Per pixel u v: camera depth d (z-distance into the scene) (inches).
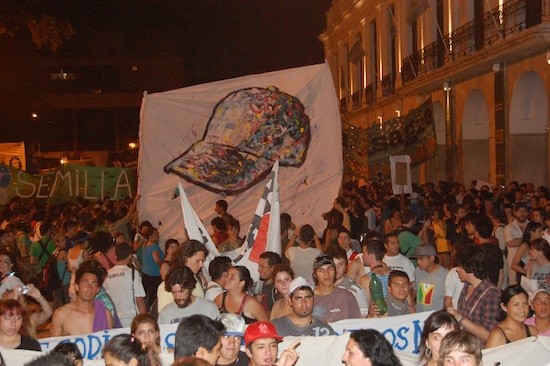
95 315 295.1
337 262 318.3
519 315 260.1
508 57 919.0
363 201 701.9
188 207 383.2
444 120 1224.2
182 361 158.7
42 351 268.1
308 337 268.5
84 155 2650.1
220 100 527.2
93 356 283.7
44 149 2632.9
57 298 466.0
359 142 831.1
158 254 464.1
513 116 940.6
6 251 356.8
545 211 478.0
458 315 284.4
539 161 938.7
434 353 217.2
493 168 999.6
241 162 526.6
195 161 524.4
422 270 347.3
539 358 253.3
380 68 1542.8
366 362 191.9
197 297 290.7
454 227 522.3
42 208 732.7
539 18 807.1
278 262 330.6
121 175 844.0
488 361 254.5
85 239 431.8
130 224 588.7
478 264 289.0
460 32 1060.5
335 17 2000.5
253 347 223.3
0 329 262.2
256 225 375.2
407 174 623.8
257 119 527.8
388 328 290.4
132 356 187.8
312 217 525.3
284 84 529.7
